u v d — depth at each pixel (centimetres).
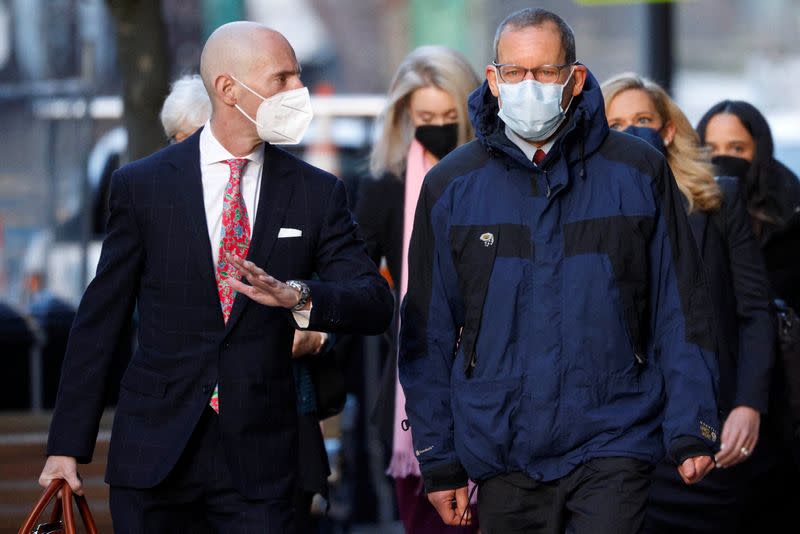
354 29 6450
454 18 5628
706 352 1066
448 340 1107
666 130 1408
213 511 1045
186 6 4853
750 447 1381
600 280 1053
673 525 1416
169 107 1295
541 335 1055
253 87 1027
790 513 1484
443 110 1426
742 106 1587
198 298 1030
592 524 1038
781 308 1468
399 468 1420
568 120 1080
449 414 1102
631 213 1062
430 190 1102
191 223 1032
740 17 6644
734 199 1398
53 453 1034
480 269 1070
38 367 2041
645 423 1061
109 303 1039
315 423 1191
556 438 1052
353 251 1059
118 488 1040
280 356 1045
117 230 1043
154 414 1028
